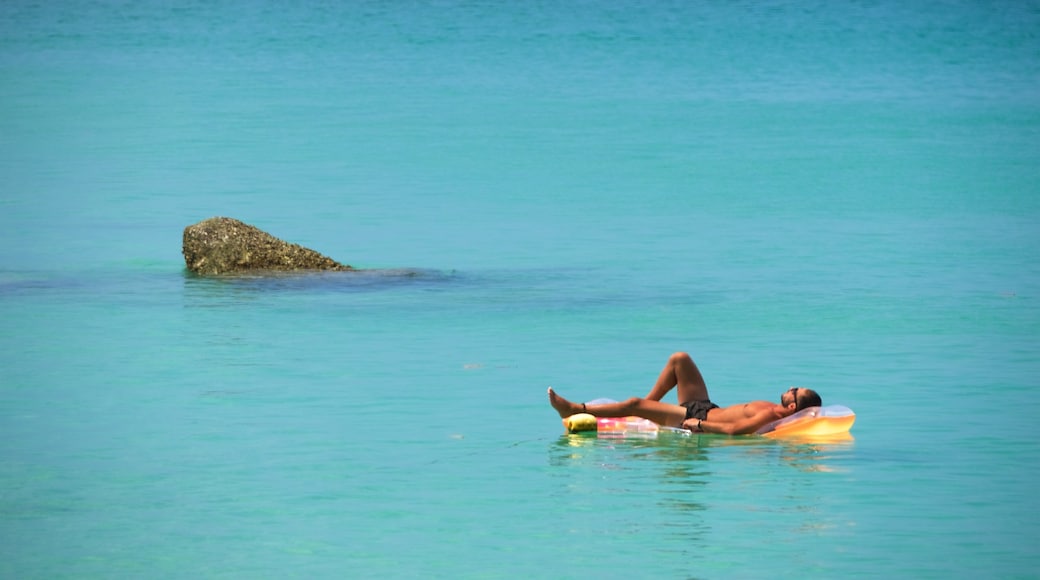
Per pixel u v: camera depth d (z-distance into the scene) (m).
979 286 70.19
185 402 48.31
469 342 58.16
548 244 85.75
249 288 71.00
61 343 57.75
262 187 112.12
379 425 45.47
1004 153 133.25
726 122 166.12
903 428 44.88
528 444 43.50
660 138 149.62
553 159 131.38
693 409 45.44
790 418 44.38
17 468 40.69
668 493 38.50
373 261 79.94
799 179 116.88
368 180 116.56
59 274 74.81
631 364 54.09
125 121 162.62
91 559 33.53
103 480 39.56
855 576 32.34
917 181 114.56
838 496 38.09
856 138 148.50
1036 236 86.44
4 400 48.44
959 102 188.38
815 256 80.19
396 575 32.50
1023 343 57.09
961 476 39.78
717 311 64.56
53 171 120.88
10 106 179.62
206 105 183.00
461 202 104.62
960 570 32.75
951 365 53.47
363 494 38.44
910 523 35.88
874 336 58.69
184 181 115.12
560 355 55.69
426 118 169.88
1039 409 47.00
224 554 33.91
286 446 43.06
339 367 53.59
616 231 90.81
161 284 71.94
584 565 33.19
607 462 41.62
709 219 96.00
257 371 52.97
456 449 42.88
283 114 173.00
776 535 35.09
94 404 48.00
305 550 34.12
